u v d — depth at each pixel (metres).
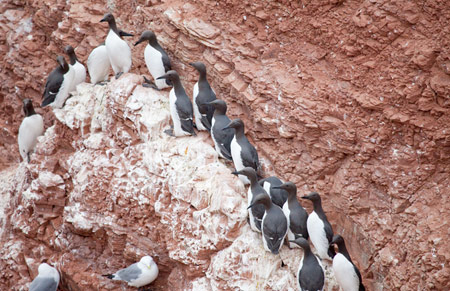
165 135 16.27
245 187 15.23
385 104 13.91
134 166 16.30
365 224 14.12
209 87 16.12
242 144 14.91
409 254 13.05
